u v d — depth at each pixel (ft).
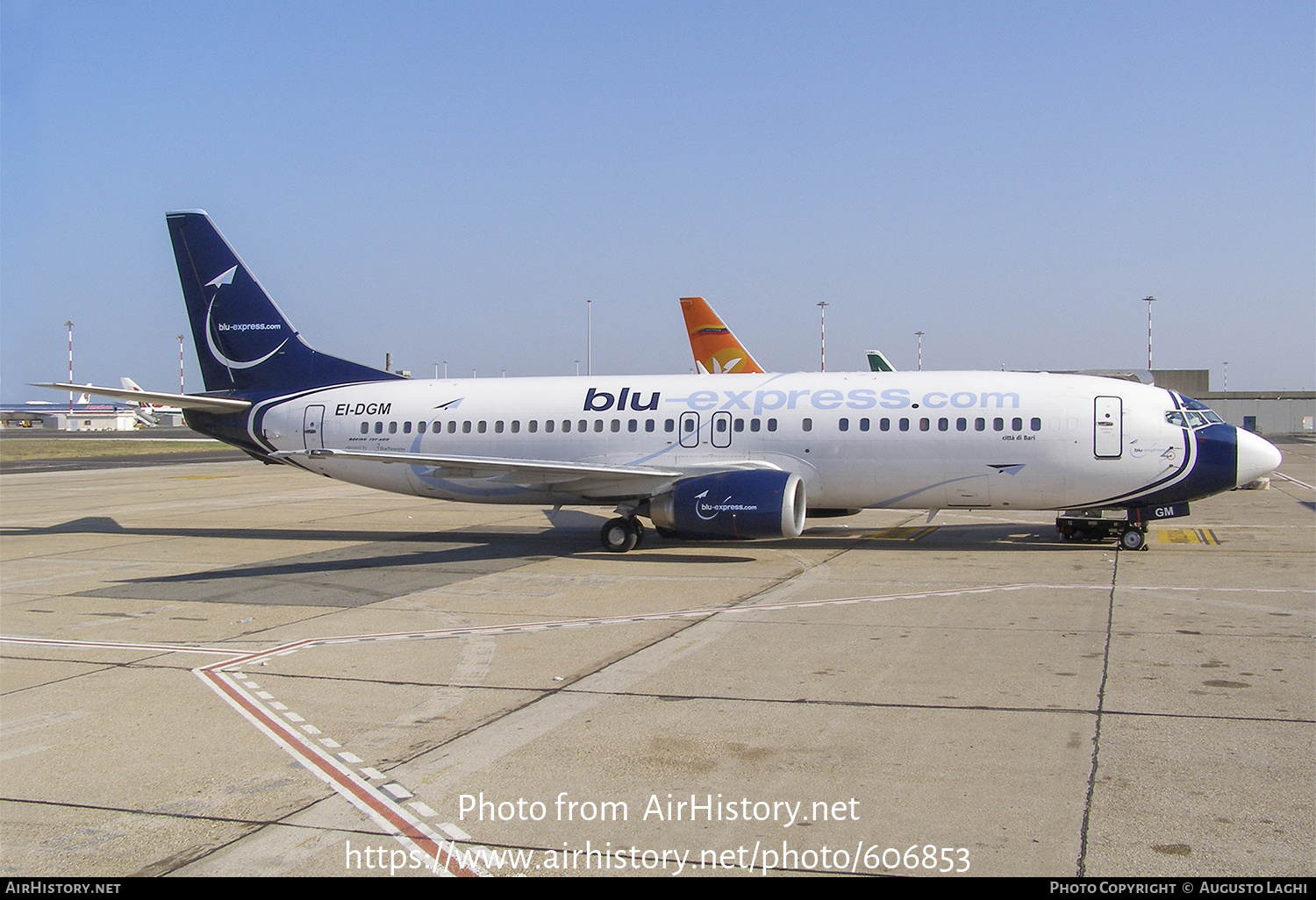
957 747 29.40
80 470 191.62
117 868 22.66
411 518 101.96
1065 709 32.94
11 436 378.12
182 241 88.84
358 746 30.78
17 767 29.43
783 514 66.49
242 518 102.68
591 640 44.62
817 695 35.22
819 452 72.33
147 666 41.45
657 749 29.84
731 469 72.84
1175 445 66.90
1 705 35.99
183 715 34.47
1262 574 59.62
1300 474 150.20
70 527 95.66
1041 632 44.39
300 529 92.63
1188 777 26.71
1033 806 25.04
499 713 33.83
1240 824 23.81
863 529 86.07
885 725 31.68
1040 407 68.74
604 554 73.31
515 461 71.31
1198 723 31.22
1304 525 86.02
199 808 26.07
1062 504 69.87
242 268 87.81
